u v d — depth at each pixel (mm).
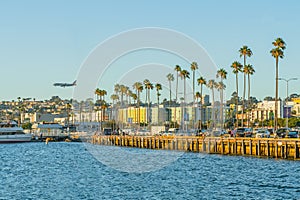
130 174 74688
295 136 107812
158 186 61625
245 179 66375
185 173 74812
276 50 122375
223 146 105562
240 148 101875
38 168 87875
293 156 89000
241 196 53344
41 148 153750
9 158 113188
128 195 55219
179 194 55250
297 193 54719
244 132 124000
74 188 61125
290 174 69812
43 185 64188
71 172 79625
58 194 56719
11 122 183125
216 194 54875
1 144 177875
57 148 152375
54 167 89188
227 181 64938
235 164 85062
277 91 122062
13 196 55844
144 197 53812
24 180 69812
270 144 93625
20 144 180125
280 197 52531
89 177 72250
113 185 63188
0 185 64500
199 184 62781
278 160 88250
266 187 59219
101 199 53188
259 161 87875
